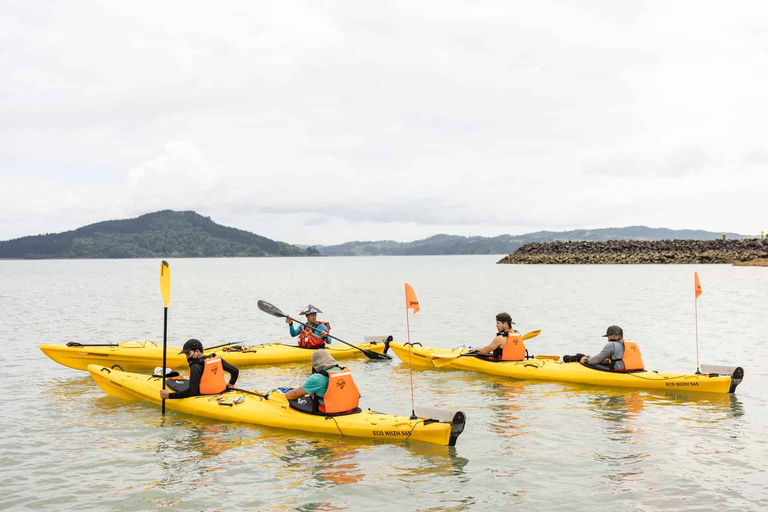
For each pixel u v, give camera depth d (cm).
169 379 1063
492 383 1212
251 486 685
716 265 7606
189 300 3450
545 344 1736
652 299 3103
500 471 723
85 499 653
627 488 667
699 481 683
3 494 666
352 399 894
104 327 2152
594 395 1096
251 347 1481
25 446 823
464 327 2120
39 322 2295
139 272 10119
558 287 4253
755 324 2056
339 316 2525
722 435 850
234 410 930
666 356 1486
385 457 772
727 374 1095
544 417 954
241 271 10462
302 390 894
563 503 631
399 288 4684
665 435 853
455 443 823
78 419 953
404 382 1233
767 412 967
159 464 754
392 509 622
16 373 1330
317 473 721
